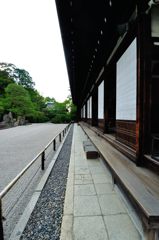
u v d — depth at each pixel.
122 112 4.25
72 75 11.34
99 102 8.57
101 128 7.86
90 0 3.47
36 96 52.16
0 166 5.49
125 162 3.27
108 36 4.62
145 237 1.81
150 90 2.98
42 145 9.53
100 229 2.17
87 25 4.56
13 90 32.12
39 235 2.25
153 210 1.65
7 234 2.32
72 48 6.39
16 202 3.21
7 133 17.03
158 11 2.91
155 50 3.10
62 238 2.06
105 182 3.70
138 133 3.00
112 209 2.63
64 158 6.35
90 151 5.66
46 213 2.75
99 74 8.27
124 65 4.05
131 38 3.55
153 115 3.59
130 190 2.08
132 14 3.34
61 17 4.15
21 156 6.88
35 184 4.04
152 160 2.72
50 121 49.25
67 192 3.24
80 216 2.45
